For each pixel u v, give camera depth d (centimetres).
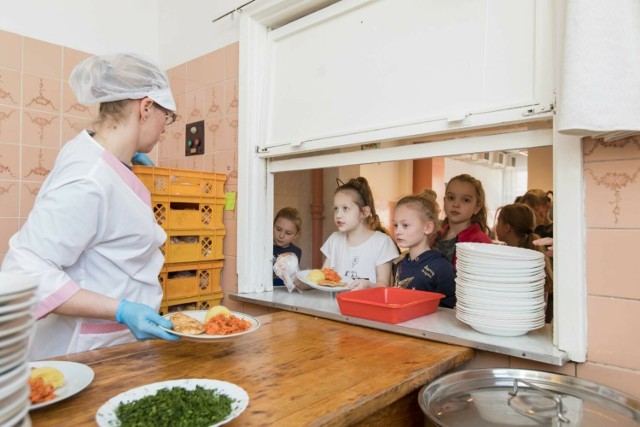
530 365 109
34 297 58
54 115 199
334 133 152
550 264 147
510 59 114
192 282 183
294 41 171
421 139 137
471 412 86
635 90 85
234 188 191
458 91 123
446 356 104
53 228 105
